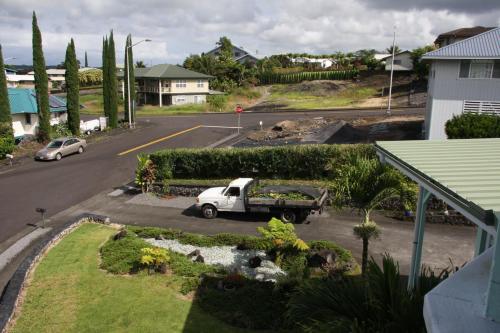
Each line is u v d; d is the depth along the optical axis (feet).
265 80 282.36
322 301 22.27
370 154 69.31
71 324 34.22
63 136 126.21
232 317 33.99
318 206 56.34
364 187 36.14
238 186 60.54
